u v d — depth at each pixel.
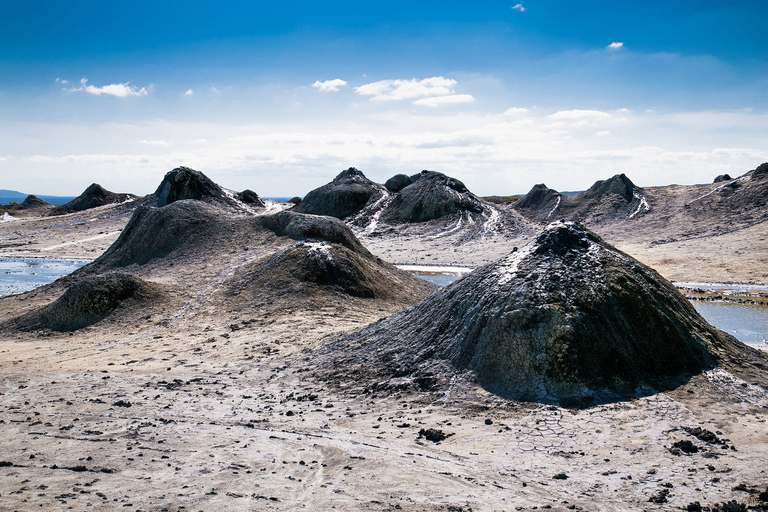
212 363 19.83
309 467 9.59
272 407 14.11
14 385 16.61
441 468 9.55
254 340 23.17
